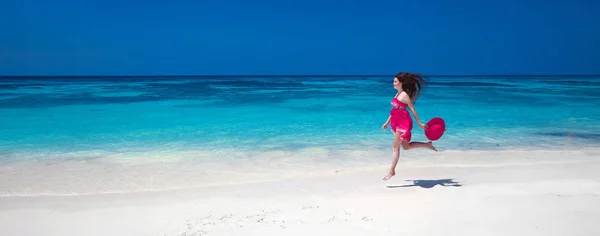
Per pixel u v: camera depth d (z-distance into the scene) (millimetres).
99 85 48469
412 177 6297
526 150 8742
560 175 6250
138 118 14766
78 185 6195
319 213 4602
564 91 33906
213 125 12898
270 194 5488
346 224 4211
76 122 13539
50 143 9648
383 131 11547
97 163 7617
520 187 5539
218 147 9188
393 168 5789
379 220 4305
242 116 15508
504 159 7691
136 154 8430
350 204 4922
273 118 14852
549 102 21953
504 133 11133
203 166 7414
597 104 20406
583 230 3889
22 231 4297
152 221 4520
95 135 10844
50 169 7160
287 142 9805
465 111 17406
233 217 4559
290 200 5188
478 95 28672
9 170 7078
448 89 37938
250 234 3996
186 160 7883
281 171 7059
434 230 3979
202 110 17812
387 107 19297
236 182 6266
